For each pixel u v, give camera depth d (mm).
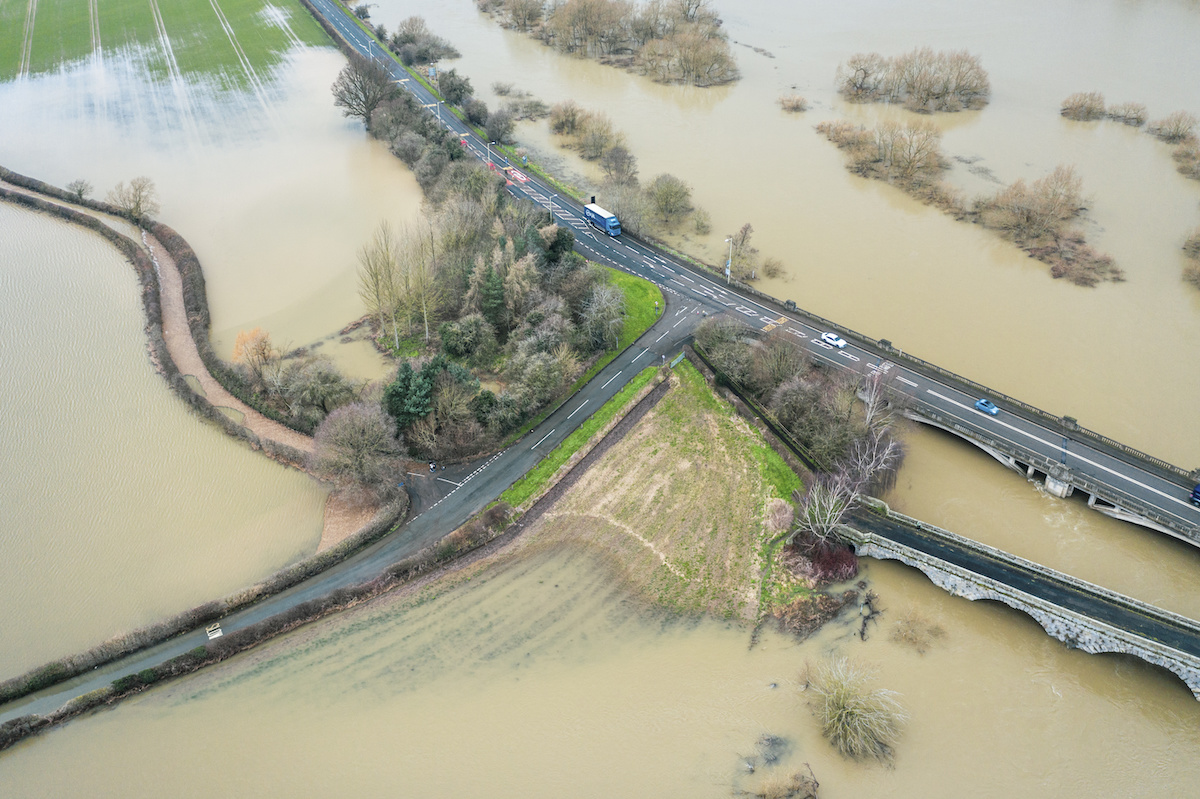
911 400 153250
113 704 113000
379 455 139125
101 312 192625
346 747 107000
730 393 161625
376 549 133250
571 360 163625
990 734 107375
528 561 132500
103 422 159875
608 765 104250
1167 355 173125
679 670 115875
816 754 105125
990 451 146625
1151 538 132000
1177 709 110000
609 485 145750
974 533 134250
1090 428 153375
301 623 122938
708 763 104250
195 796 102375
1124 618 115625
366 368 173375
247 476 148125
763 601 125062
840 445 141500
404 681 115000
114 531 137500
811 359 165125
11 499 143500
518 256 182625
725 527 137125
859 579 128125
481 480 145125
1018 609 120250
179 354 178750
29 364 175250
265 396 164500
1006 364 170875
